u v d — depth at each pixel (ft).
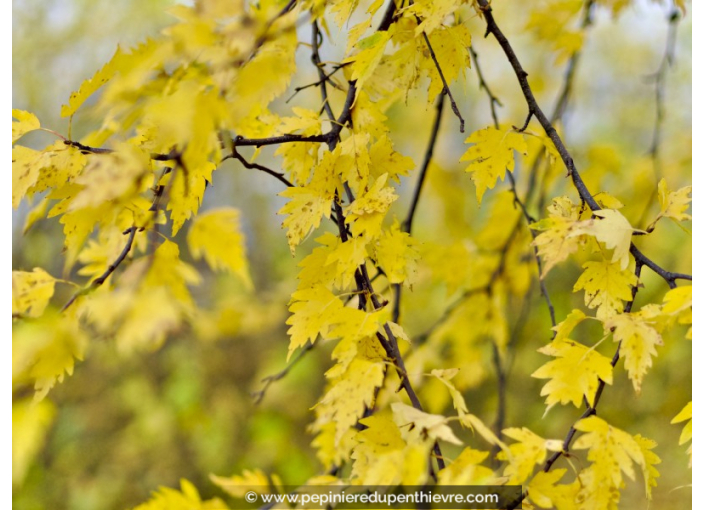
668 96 11.02
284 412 11.09
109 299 5.21
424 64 5.58
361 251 5.35
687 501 9.20
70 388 11.23
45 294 5.32
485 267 7.88
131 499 10.75
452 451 9.42
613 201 5.45
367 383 5.18
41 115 10.61
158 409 11.18
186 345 11.87
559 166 6.81
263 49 5.21
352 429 5.74
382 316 5.27
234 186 12.44
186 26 5.16
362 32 5.46
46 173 5.35
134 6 10.08
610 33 11.00
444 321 7.86
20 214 9.81
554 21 7.09
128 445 11.05
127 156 5.20
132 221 5.56
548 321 10.19
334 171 5.46
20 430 5.31
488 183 5.48
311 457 10.90
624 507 9.19
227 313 10.44
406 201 11.41
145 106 5.21
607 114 11.37
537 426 10.46
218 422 11.20
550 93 10.41
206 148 5.19
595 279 5.36
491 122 10.58
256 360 12.05
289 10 5.28
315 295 5.33
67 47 10.45
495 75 10.42
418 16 5.51
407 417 5.16
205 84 5.16
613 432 5.24
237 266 6.01
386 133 5.58
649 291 9.30
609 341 9.71
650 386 10.65
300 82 8.32
